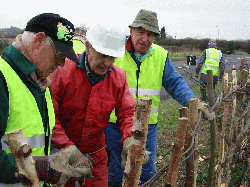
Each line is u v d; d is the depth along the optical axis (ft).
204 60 23.52
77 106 6.82
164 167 4.82
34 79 4.60
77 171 4.98
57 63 4.75
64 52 4.52
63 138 6.28
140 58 9.48
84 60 6.66
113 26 6.11
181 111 5.45
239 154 12.23
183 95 9.17
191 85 37.91
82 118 6.97
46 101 5.14
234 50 99.91
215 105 8.08
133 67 9.59
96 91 6.80
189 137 5.60
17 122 4.21
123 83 7.31
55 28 4.49
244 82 10.98
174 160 4.67
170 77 9.71
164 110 24.80
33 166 3.29
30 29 4.48
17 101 4.17
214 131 8.23
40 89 4.75
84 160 5.31
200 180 12.10
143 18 8.81
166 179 4.80
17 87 4.22
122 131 7.22
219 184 11.02
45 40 4.46
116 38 6.12
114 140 9.45
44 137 4.83
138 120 4.05
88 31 6.39
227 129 15.81
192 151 5.59
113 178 9.74
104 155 7.93
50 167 4.22
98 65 6.30
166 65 9.76
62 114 6.99
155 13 8.99
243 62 11.62
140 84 9.61
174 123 20.70
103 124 7.32
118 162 9.59
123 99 7.34
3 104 3.94
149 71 9.63
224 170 11.07
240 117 10.60
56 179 4.26
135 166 4.19
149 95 9.73
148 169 9.66
